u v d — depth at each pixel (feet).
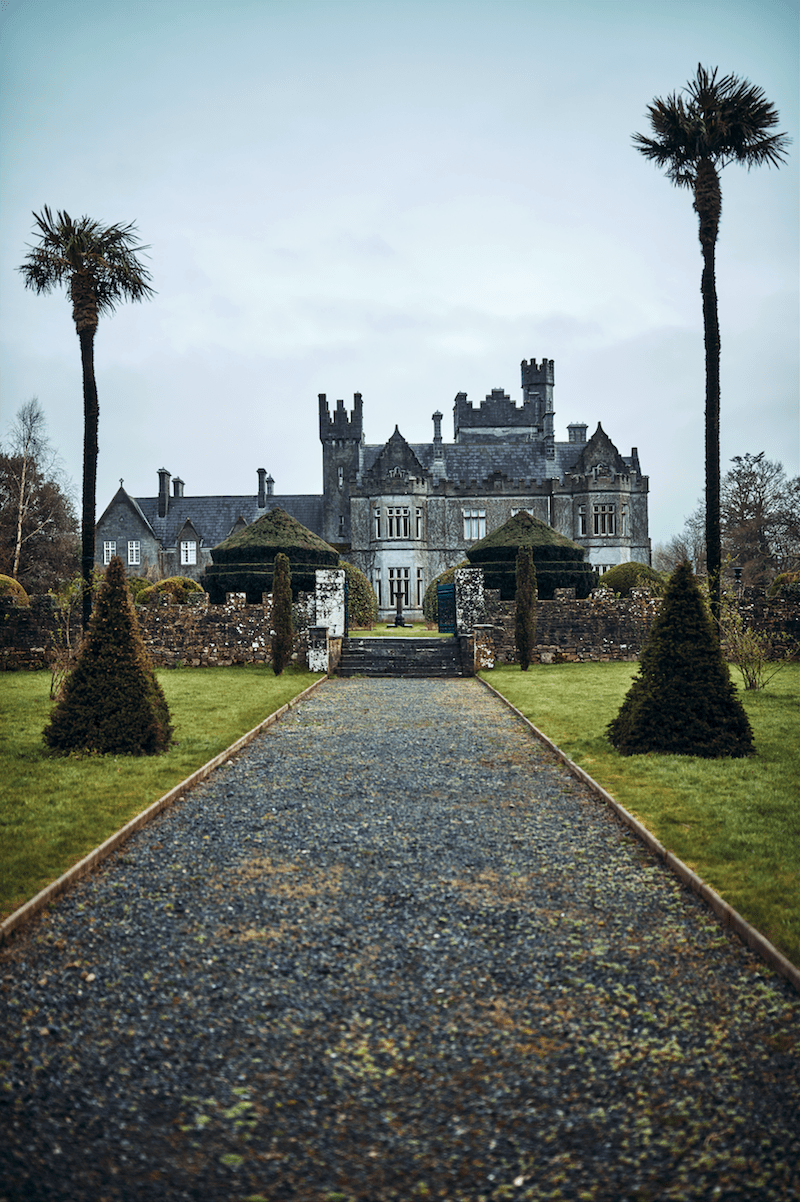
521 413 195.42
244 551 96.37
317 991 15.65
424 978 16.14
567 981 15.98
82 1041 13.94
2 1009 14.90
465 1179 10.89
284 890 20.75
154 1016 14.75
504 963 16.74
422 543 166.30
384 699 57.67
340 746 39.55
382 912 19.34
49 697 58.08
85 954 17.12
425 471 167.94
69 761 34.83
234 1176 10.91
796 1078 12.81
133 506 196.44
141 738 36.68
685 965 16.56
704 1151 11.29
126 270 71.10
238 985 15.87
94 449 71.97
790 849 22.59
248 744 40.11
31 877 20.80
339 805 28.81
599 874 21.81
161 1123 11.93
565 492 166.91
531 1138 11.63
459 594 81.20
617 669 75.05
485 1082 12.89
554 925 18.56
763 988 15.51
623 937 17.90
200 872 22.06
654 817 26.08
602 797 29.27
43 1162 11.08
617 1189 10.69
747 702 51.98
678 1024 14.40
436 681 70.74
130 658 37.83
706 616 37.58
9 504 161.07
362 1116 12.12
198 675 72.28
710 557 63.46
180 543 194.90
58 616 78.48
